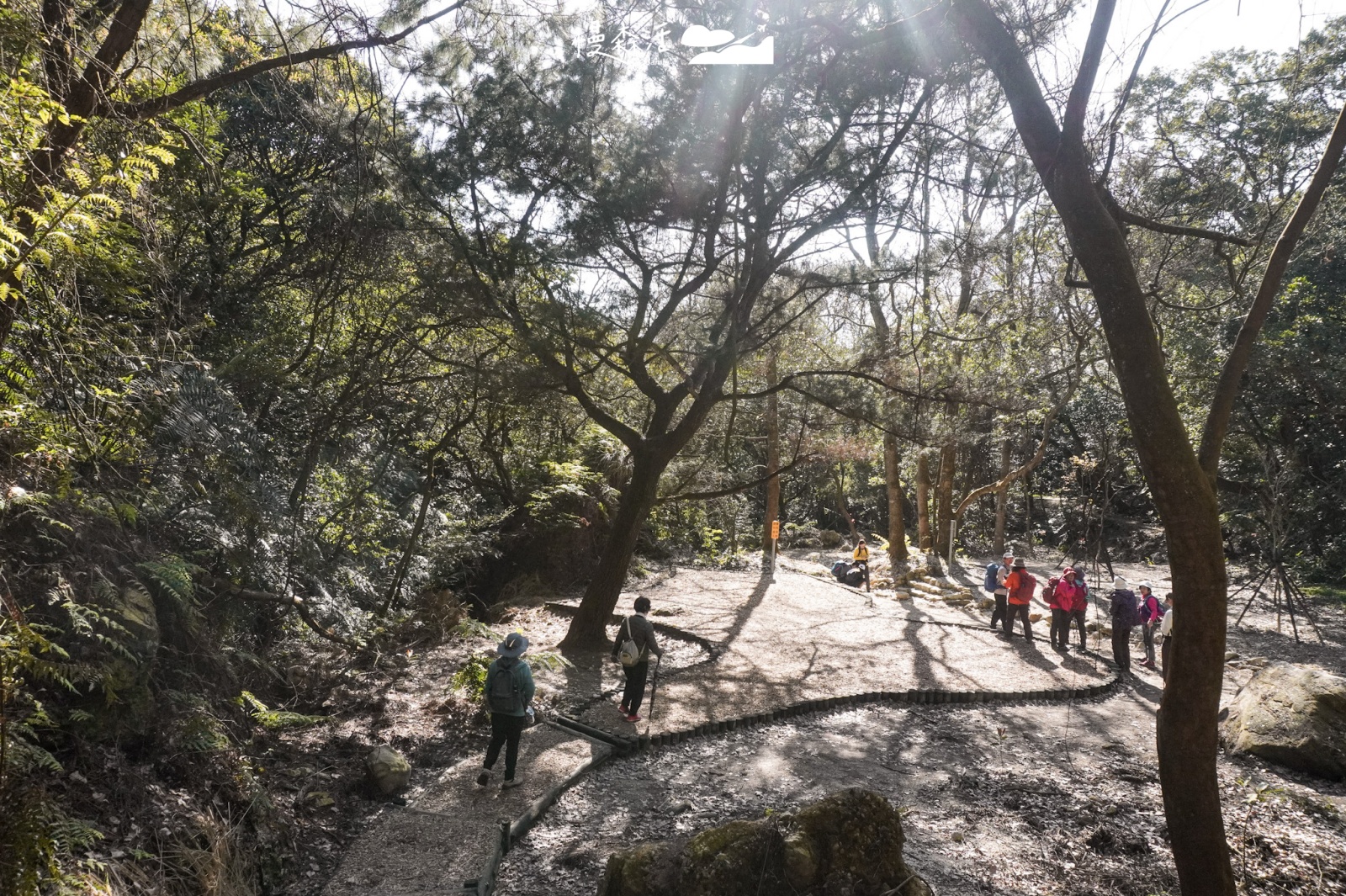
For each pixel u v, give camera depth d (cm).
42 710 479
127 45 546
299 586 977
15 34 397
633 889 481
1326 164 463
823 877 472
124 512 670
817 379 1319
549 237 1100
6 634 396
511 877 620
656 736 940
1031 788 864
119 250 540
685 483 1844
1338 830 769
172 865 495
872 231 1358
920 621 1752
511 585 1900
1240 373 473
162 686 646
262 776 694
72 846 444
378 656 1157
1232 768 996
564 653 1302
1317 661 1606
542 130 1050
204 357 954
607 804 770
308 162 1153
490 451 1705
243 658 830
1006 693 1227
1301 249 1842
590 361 1347
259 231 1198
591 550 2044
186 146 679
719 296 1327
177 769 589
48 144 414
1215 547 412
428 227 1088
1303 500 2159
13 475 573
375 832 677
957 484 3619
